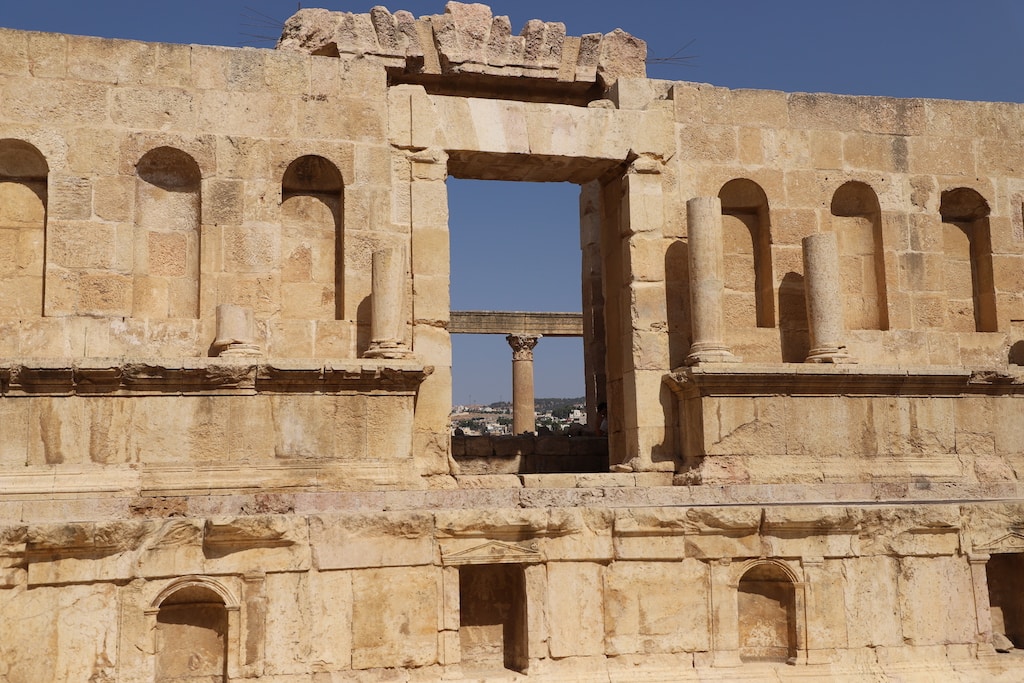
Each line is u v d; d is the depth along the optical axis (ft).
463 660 48.03
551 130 56.59
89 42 51.93
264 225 52.85
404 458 50.57
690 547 48.34
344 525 45.75
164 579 43.93
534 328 112.68
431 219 54.70
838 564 49.03
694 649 47.75
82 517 45.85
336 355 53.01
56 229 50.42
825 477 54.24
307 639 44.83
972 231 63.26
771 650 49.21
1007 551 50.67
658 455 55.77
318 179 54.95
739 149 59.06
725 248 59.88
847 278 60.44
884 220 60.13
